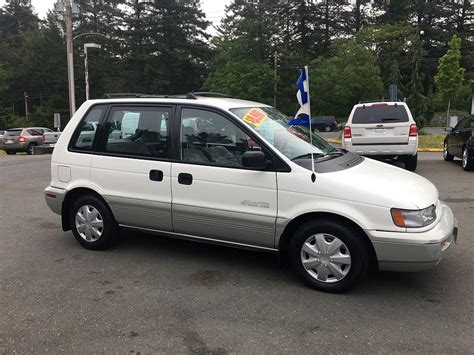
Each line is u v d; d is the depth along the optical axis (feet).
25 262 17.21
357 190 13.61
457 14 201.46
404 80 182.29
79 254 18.07
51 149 83.61
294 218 14.33
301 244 14.48
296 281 15.19
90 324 12.37
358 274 13.80
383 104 35.27
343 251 13.96
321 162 14.88
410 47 177.88
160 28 175.42
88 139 18.08
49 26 190.80
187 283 15.11
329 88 161.27
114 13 173.27
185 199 15.94
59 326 12.28
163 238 20.01
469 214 23.36
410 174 16.10
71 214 18.74
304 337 11.61
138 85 172.96
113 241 18.24
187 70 180.86
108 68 179.63
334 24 197.06
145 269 16.38
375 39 173.99
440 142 62.03
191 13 178.50
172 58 173.88
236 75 167.22
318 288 14.37
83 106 18.45
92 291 14.51
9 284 15.12
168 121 16.47
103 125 17.76
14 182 37.68
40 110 189.37
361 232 13.75
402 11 196.24
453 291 14.30
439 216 14.14
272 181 14.53
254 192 14.80
